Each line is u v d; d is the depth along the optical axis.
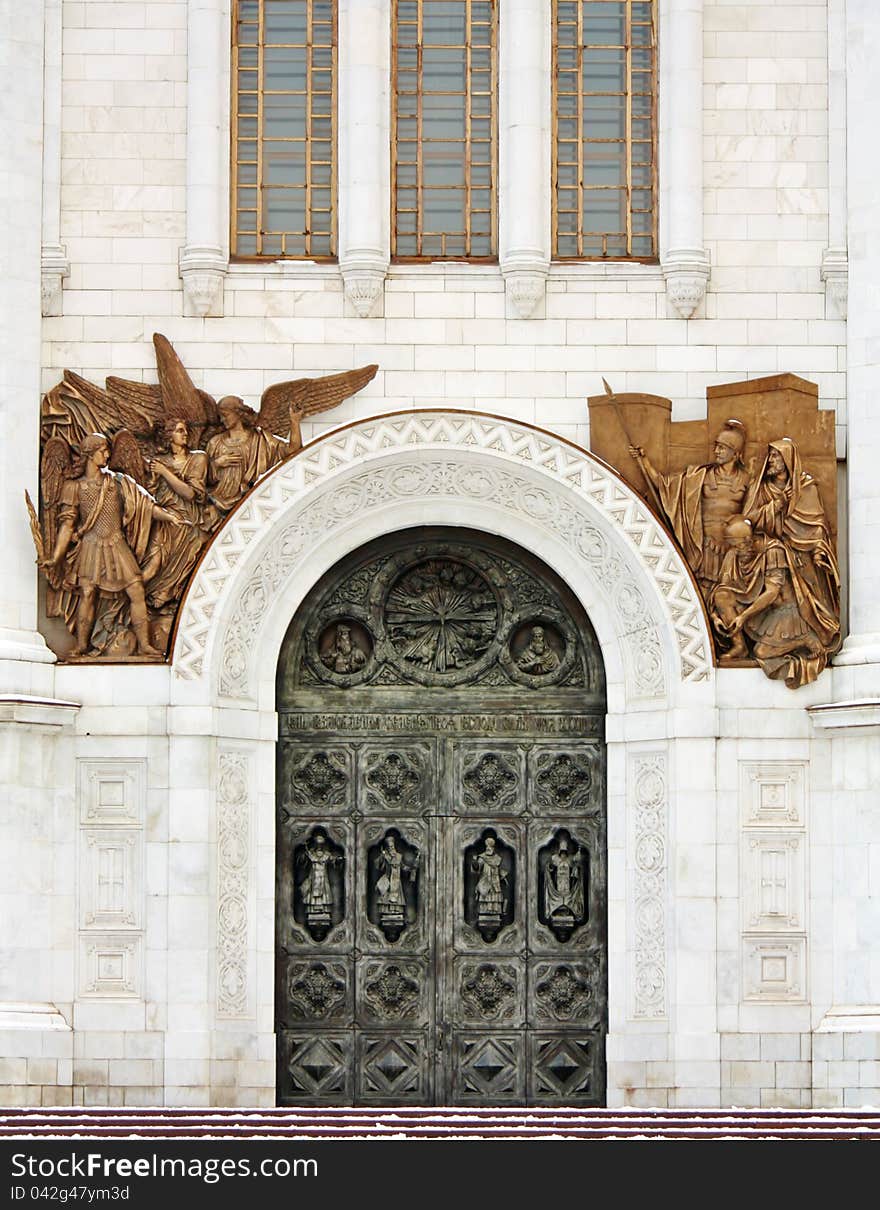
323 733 46.75
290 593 46.44
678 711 45.38
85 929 44.97
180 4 46.75
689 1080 44.72
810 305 46.44
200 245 46.09
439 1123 41.91
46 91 46.41
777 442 45.75
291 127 47.03
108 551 45.44
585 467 45.78
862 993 44.66
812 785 45.41
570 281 46.47
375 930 46.53
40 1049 44.12
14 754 44.56
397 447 45.78
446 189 46.97
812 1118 42.34
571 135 47.09
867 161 46.09
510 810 46.72
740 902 45.16
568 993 46.38
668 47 46.72
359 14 46.53
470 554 47.06
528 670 46.88
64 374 46.03
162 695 45.25
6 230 45.62
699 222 46.38
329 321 46.31
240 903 45.59
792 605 45.53
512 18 46.62
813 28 46.88
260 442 45.91
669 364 46.31
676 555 45.53
